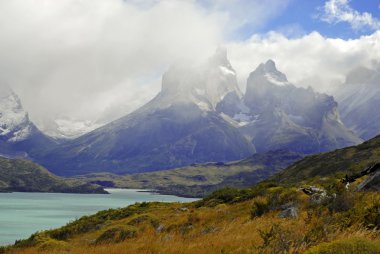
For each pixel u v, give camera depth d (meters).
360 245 11.14
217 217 35.53
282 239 13.84
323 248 11.29
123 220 53.09
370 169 32.19
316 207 26.11
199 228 31.09
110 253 22.08
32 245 43.38
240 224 26.56
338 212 21.19
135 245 23.75
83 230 52.84
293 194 31.84
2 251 41.16
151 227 39.31
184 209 51.56
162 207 61.16
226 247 16.70
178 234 28.58
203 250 17.12
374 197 21.34
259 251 14.17
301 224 20.48
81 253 24.61
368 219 16.06
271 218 26.91
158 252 19.41
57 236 50.31
